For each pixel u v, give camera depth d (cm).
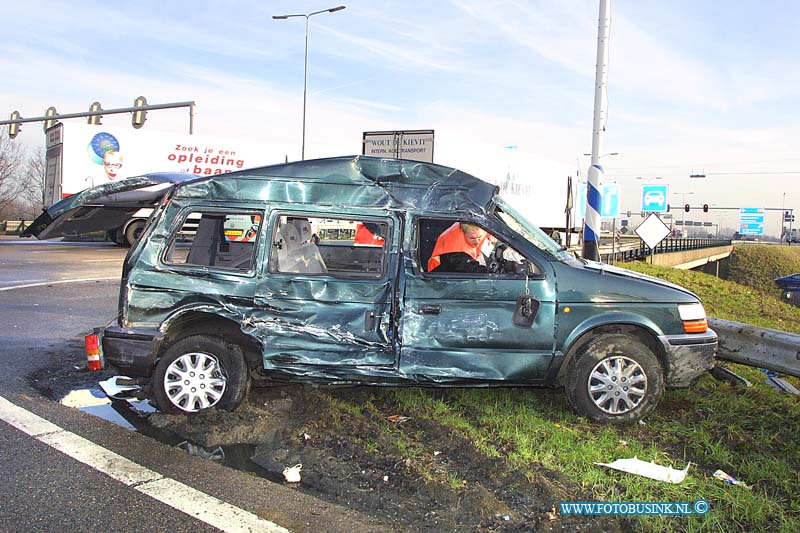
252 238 517
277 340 501
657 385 512
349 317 502
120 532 334
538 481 401
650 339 537
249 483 397
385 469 423
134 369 506
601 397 511
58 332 845
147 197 1823
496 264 528
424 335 499
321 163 526
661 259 3641
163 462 425
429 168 526
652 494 391
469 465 431
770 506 374
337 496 386
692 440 488
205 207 517
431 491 389
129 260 513
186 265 512
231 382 512
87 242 2741
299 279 505
